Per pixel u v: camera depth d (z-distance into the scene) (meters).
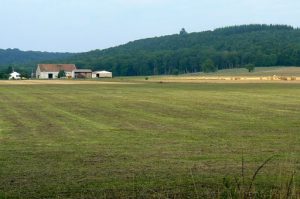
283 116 28.83
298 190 8.53
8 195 10.40
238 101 42.97
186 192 10.55
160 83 100.75
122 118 28.06
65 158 14.87
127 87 78.81
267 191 9.66
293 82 101.56
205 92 60.38
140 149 16.66
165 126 23.94
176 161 14.27
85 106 37.41
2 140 19.03
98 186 11.17
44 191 10.74
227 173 12.45
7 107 36.62
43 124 24.95
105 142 18.42
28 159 14.71
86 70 199.50
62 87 80.06
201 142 18.31
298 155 15.16
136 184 11.33
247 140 18.78
